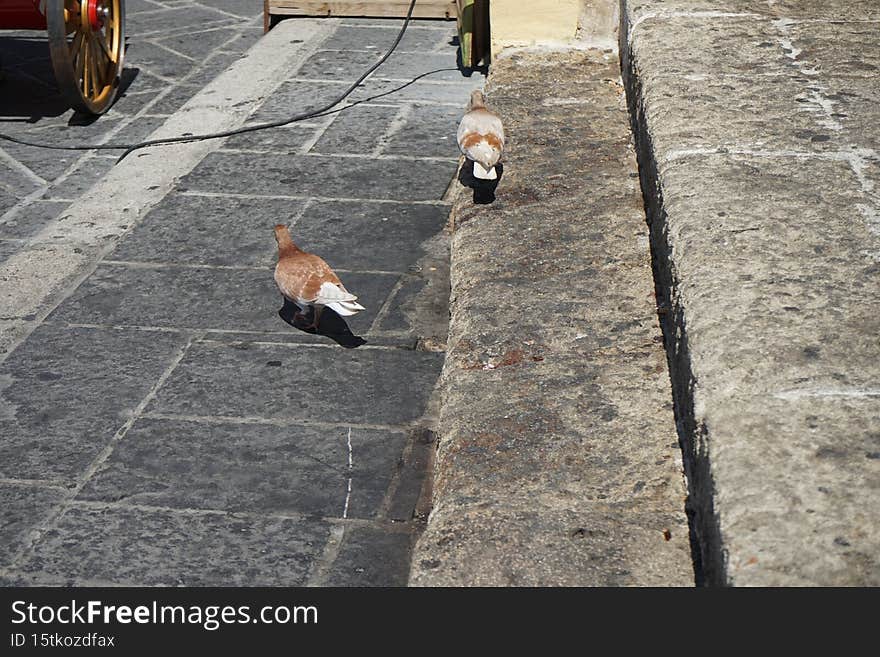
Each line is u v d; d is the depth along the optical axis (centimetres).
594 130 692
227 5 1466
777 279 395
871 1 699
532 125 705
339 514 479
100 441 533
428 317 642
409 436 533
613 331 481
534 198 609
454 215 625
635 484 387
